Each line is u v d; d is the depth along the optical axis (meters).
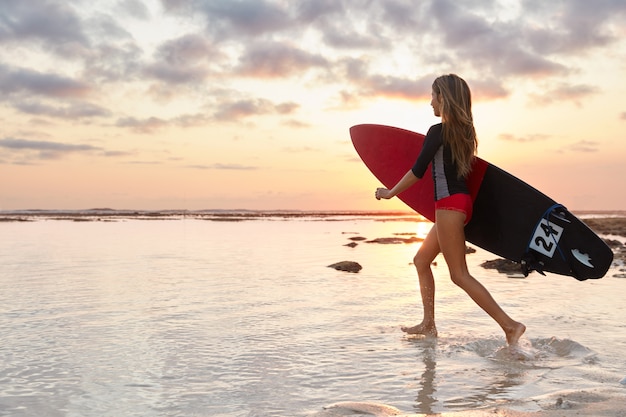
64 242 15.00
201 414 2.77
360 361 3.79
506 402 2.87
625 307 5.84
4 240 15.58
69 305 5.75
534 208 4.58
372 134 5.70
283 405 2.89
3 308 5.57
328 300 6.22
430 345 4.26
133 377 3.38
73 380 3.31
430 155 4.45
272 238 18.03
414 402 2.91
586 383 3.23
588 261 4.46
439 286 7.46
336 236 19.59
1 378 3.34
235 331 4.66
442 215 4.45
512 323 4.20
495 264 9.74
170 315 5.29
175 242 15.53
